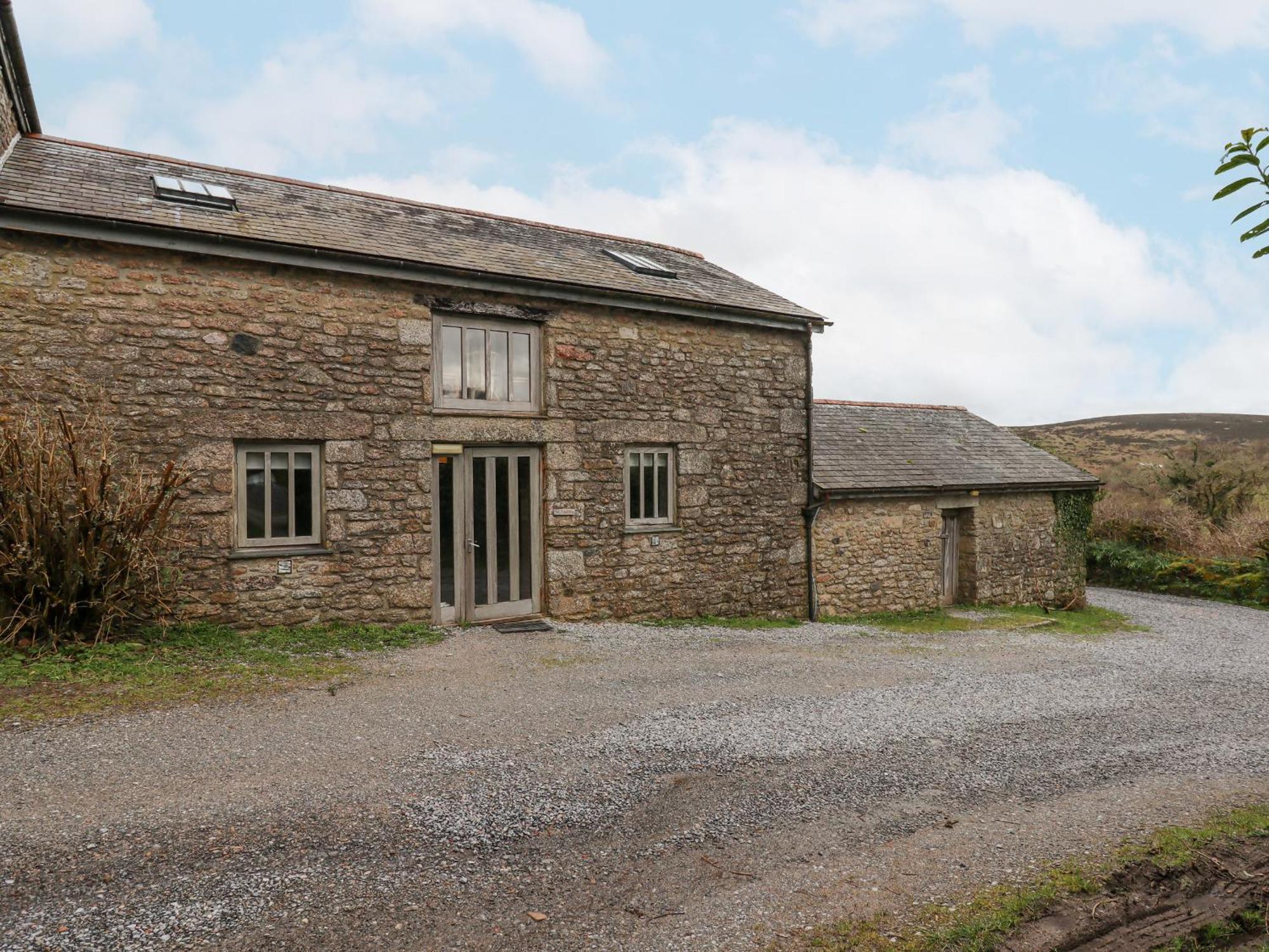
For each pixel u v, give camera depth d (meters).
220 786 4.24
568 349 9.51
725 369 10.77
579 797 4.41
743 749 5.32
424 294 8.60
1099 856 3.87
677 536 10.37
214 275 7.55
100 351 7.07
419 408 8.57
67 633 6.52
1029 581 14.77
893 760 5.25
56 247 6.94
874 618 12.05
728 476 10.82
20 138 8.57
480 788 4.45
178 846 3.59
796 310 11.38
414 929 3.08
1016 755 5.45
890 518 12.77
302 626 7.92
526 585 9.48
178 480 6.88
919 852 3.88
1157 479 22.44
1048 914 3.37
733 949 3.03
